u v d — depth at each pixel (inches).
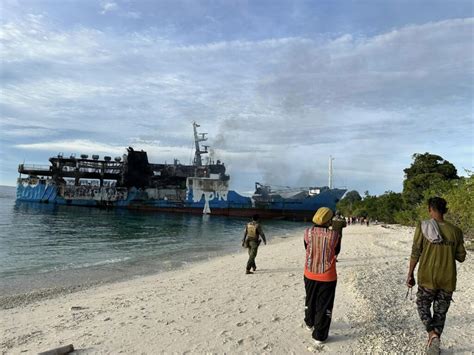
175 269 675.4
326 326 218.5
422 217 1419.8
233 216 3334.2
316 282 221.8
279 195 3363.7
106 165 3779.5
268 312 295.0
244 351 212.1
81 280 571.2
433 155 2266.2
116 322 280.1
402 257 631.2
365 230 1583.4
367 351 205.9
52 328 277.6
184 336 239.5
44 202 3782.0
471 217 764.6
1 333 275.7
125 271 654.5
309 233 227.8
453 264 193.0
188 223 2443.4
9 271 658.2
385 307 290.4
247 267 510.3
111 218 2620.6
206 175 3543.3
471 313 272.1
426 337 225.3
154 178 3666.3
